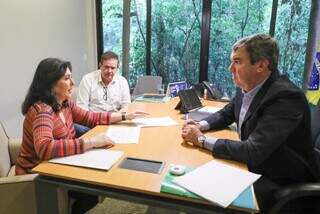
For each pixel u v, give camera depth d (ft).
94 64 15.35
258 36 4.47
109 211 6.92
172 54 14.70
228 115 5.90
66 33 12.49
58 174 3.82
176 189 3.45
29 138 4.90
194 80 14.76
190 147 4.84
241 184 3.61
